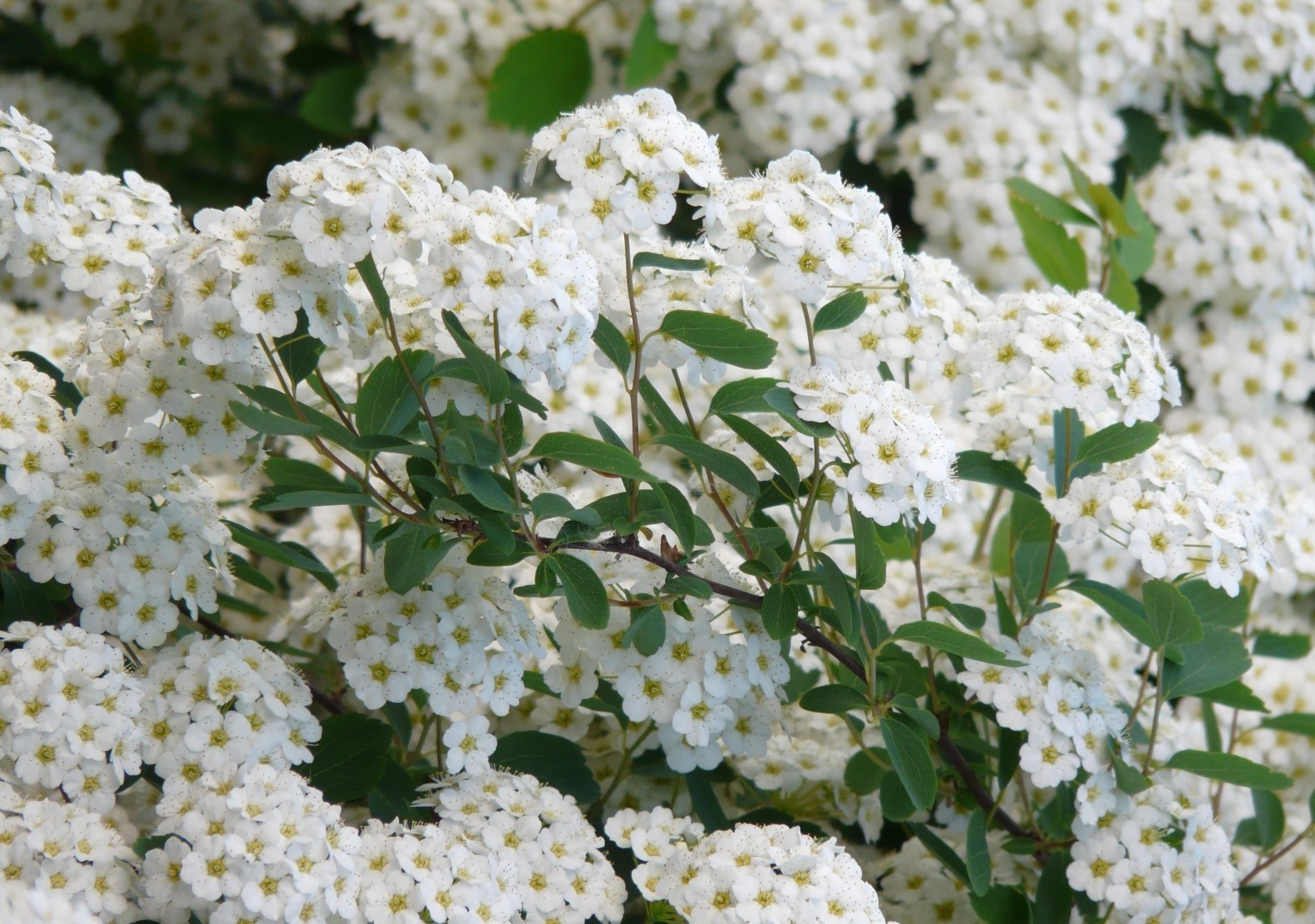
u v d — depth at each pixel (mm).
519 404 809
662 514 822
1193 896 835
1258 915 895
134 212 858
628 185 804
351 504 809
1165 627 836
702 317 814
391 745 855
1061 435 851
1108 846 836
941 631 819
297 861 796
